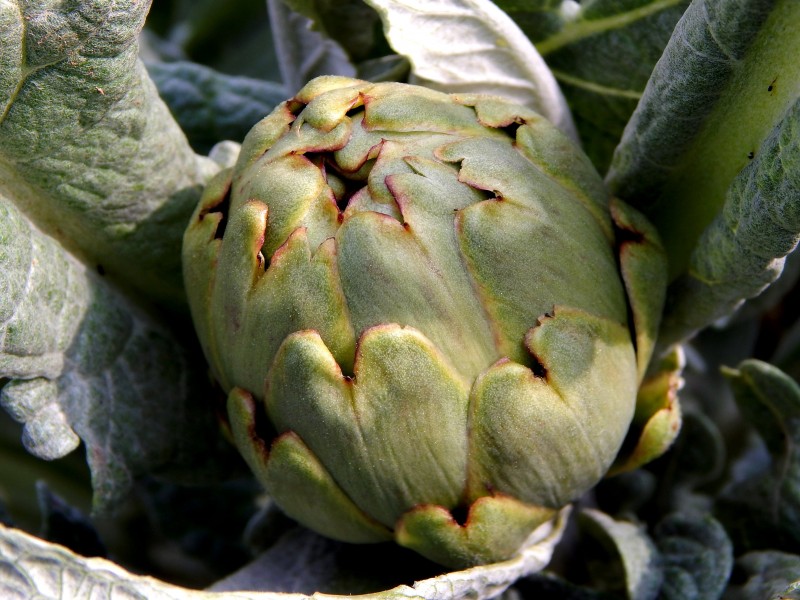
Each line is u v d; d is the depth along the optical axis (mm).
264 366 311
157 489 438
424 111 317
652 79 336
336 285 303
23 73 324
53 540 383
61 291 351
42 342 343
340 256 304
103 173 349
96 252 365
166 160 359
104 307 364
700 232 351
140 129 348
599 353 311
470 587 321
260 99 432
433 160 312
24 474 462
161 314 379
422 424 303
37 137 335
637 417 347
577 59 374
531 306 305
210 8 527
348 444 306
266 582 353
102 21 321
